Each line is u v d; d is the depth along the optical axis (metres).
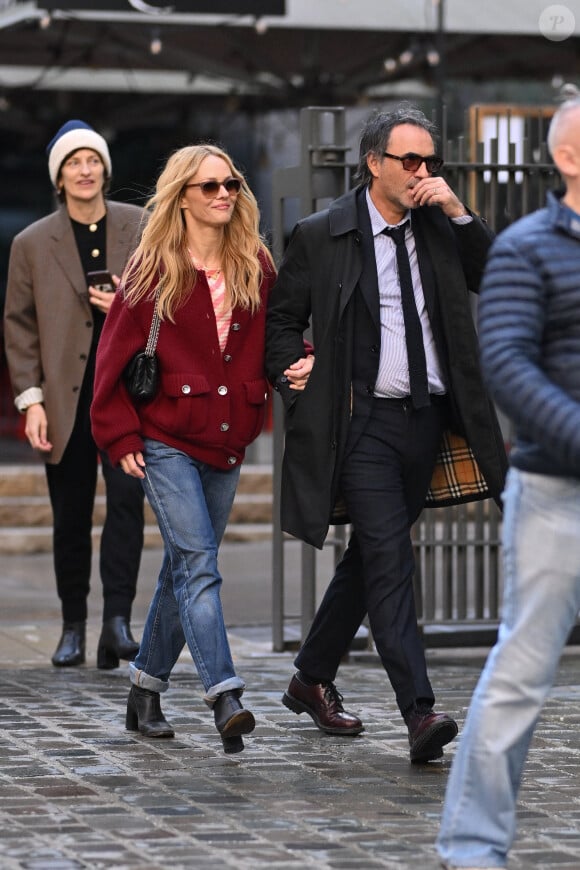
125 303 14.21
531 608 9.99
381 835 11.66
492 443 14.26
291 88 41.41
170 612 14.96
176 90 43.41
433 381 14.23
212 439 14.27
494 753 10.11
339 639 15.23
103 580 19.02
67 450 19.08
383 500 14.15
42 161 64.94
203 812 12.29
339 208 14.34
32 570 30.59
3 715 16.17
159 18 31.88
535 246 9.91
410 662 13.93
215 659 13.89
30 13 32.47
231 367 14.39
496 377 9.72
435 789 13.12
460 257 14.34
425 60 39.03
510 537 10.09
